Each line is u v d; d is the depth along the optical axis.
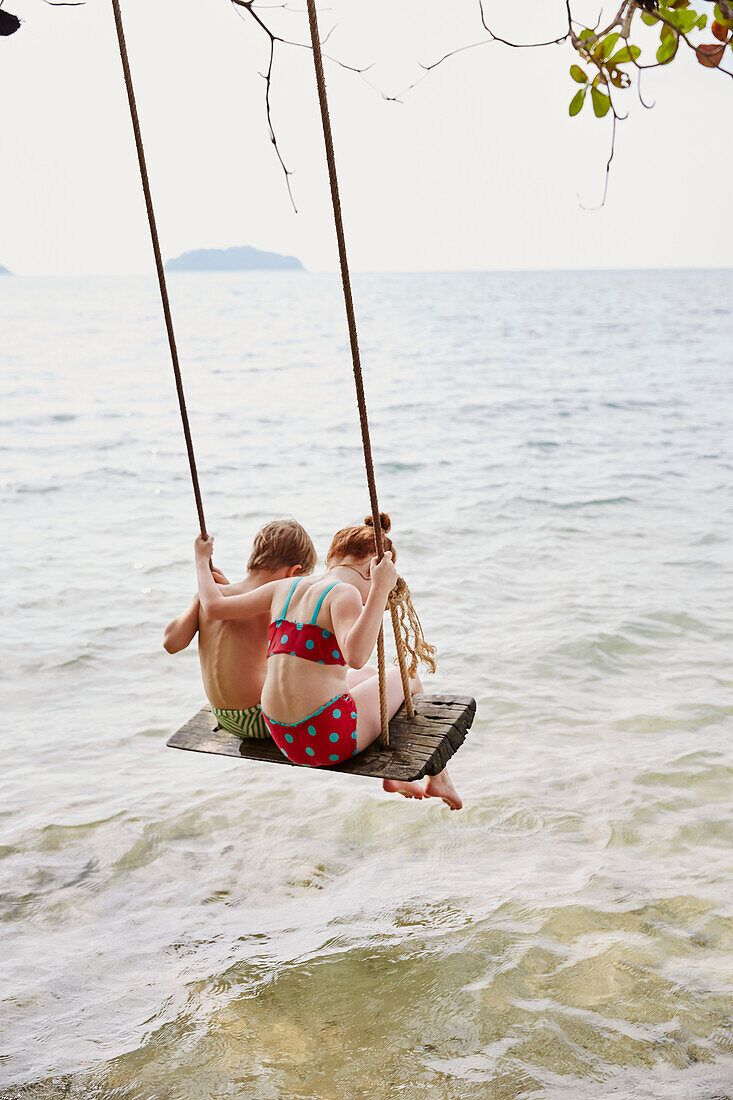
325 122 2.57
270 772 5.79
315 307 97.12
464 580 9.77
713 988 3.65
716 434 19.44
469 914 4.19
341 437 20.02
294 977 3.78
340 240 2.66
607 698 6.79
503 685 7.01
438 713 3.42
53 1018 3.59
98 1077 3.26
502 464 16.47
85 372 34.38
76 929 4.21
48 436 19.95
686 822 5.00
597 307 90.00
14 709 6.82
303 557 3.58
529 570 10.15
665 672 7.28
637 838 4.86
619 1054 3.31
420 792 3.71
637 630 8.17
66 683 7.31
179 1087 3.21
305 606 3.24
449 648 7.79
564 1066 3.26
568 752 5.92
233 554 11.02
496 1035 3.42
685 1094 3.12
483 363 36.97
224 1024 3.52
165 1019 3.56
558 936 4.00
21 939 4.14
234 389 29.50
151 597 9.40
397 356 40.66
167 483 15.29
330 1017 3.55
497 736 6.18
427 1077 3.21
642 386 28.58
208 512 13.23
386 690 3.36
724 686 6.95
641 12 2.40
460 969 3.79
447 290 154.25
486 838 4.91
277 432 20.80
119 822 5.14
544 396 26.33
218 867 4.71
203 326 64.88
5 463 16.67
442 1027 3.47
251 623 3.50
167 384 30.84
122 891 4.52
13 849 4.88
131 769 5.87
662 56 2.36
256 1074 3.26
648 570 10.07
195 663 7.73
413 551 10.94
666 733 6.17
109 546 11.35
